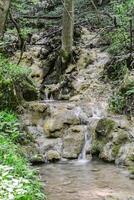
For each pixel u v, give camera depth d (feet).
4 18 19.21
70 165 27.32
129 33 39.17
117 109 32.50
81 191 21.63
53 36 47.11
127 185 22.66
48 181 23.49
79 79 39.47
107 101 34.01
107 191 21.70
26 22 47.96
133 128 29.04
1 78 31.37
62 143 29.58
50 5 54.19
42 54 44.62
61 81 40.09
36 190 19.21
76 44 45.88
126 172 25.23
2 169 17.94
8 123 28.12
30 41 47.09
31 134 29.68
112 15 46.09
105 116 32.01
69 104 33.32
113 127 29.12
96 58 41.83
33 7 54.13
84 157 28.91
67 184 22.91
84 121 31.37
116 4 45.60
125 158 26.84
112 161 27.58
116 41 40.14
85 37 47.03
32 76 42.19
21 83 33.78
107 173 25.13
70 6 40.24
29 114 31.19
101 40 44.98
